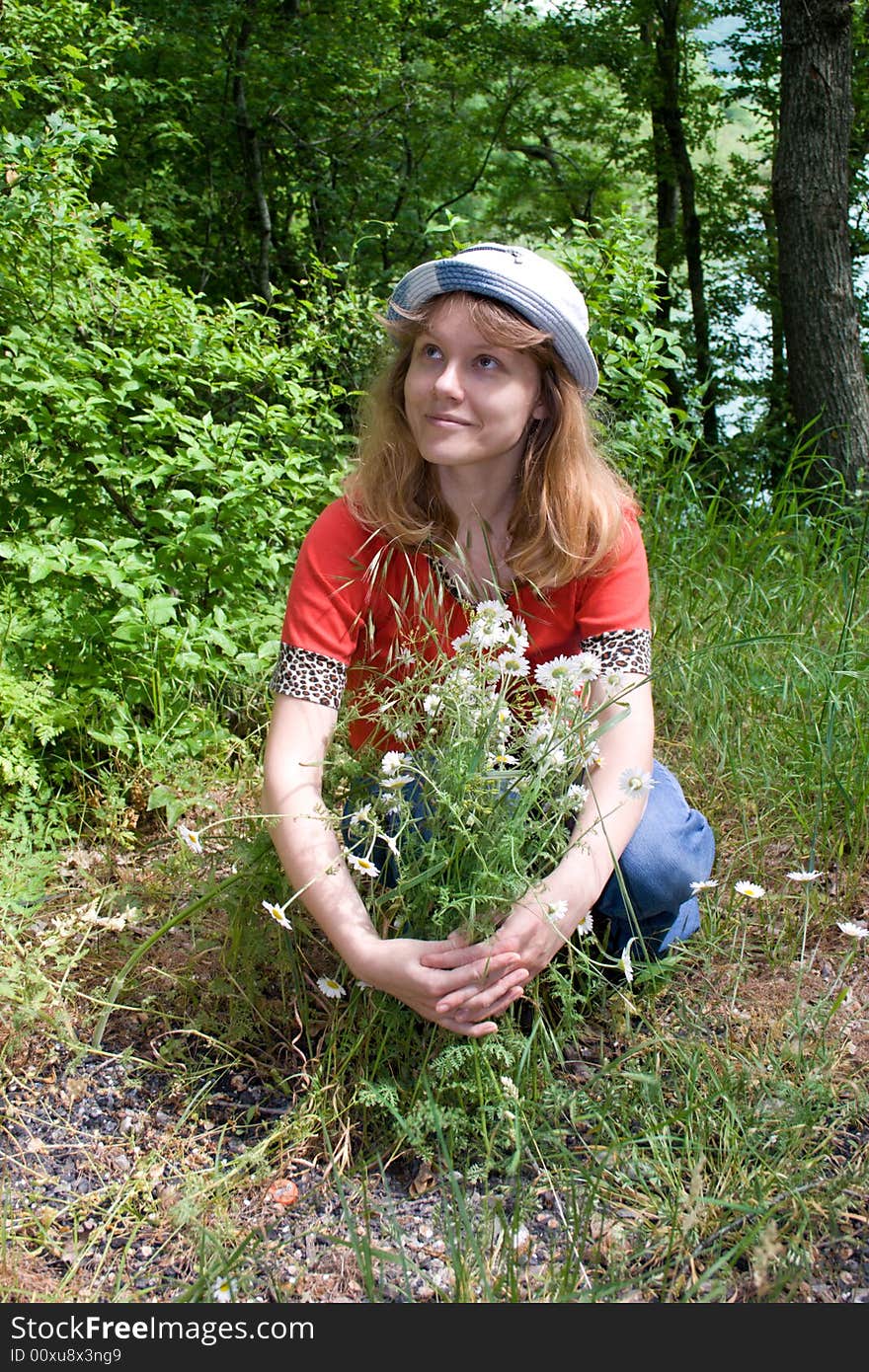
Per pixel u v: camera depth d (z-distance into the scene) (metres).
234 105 9.60
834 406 8.22
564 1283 1.62
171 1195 1.83
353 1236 1.63
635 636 2.13
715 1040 2.15
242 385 4.19
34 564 3.05
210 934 2.37
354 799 2.11
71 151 3.91
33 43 5.52
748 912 2.62
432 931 1.95
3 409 3.39
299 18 9.76
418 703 2.04
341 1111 1.98
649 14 12.01
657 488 4.61
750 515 4.59
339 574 2.10
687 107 13.25
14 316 3.75
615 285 4.42
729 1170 1.83
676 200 13.92
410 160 11.44
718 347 13.08
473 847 1.83
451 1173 1.72
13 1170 1.90
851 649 3.40
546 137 12.53
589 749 1.93
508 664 1.98
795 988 2.36
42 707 3.01
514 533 2.11
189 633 3.21
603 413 3.78
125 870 2.73
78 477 3.53
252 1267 1.71
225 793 3.09
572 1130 1.97
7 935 2.35
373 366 2.31
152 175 8.92
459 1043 1.94
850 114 8.28
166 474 3.37
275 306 4.75
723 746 3.15
